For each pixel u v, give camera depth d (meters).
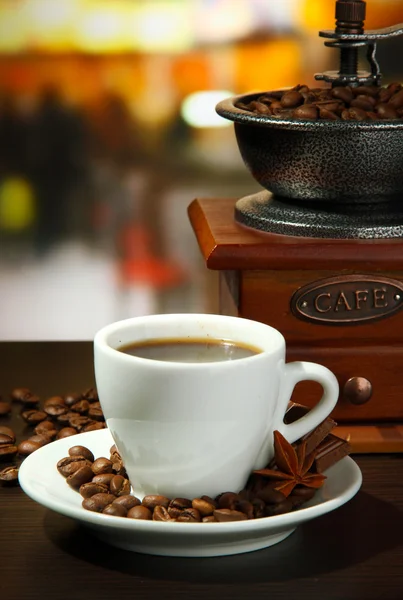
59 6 1.18
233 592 0.55
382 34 0.71
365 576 0.56
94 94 1.22
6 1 1.18
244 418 0.57
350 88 0.69
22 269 1.27
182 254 1.27
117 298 1.28
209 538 0.55
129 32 1.20
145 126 1.23
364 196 0.68
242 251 0.66
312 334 0.68
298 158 0.67
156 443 0.57
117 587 0.55
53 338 1.29
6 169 1.24
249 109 0.69
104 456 0.63
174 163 1.24
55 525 0.59
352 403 0.68
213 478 0.58
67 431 0.67
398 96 0.68
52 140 1.23
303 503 0.58
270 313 0.68
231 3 1.18
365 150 0.66
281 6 1.18
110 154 1.24
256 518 0.56
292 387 0.60
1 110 1.22
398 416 0.69
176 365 0.56
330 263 0.66
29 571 0.56
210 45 1.20
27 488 0.57
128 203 1.25
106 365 0.57
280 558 0.57
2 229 1.26
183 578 0.56
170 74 1.21
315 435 0.60
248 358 0.56
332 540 0.58
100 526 0.55
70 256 1.27
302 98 0.69
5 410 0.71
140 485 0.59
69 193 1.25
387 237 0.68
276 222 0.69
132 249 1.27
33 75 1.21
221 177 1.24
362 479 0.63
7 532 0.59
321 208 0.69
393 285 0.67
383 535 0.59
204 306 1.28
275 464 0.60
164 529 0.54
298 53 1.20
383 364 0.68
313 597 0.54
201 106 1.22
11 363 0.78
